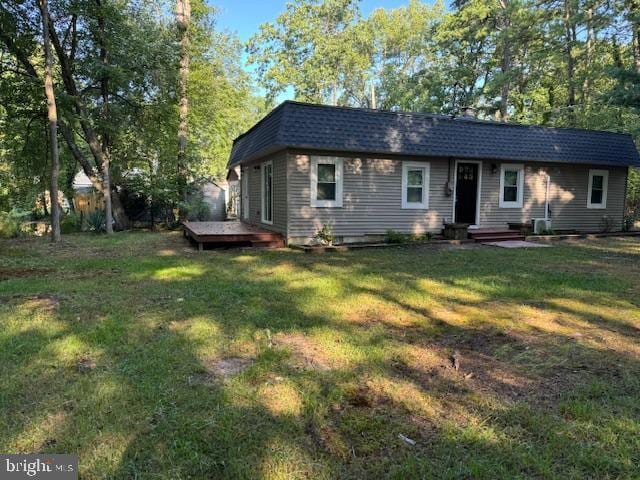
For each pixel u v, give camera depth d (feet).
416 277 22.68
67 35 45.52
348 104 129.18
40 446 7.47
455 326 14.48
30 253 30.99
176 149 57.93
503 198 43.14
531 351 12.19
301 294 18.61
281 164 36.88
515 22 66.33
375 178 38.09
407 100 105.09
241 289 19.26
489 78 89.76
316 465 7.07
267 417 8.47
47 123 46.80
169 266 25.57
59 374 10.28
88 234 47.11
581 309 16.53
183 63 55.57
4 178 53.72
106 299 17.40
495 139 40.91
